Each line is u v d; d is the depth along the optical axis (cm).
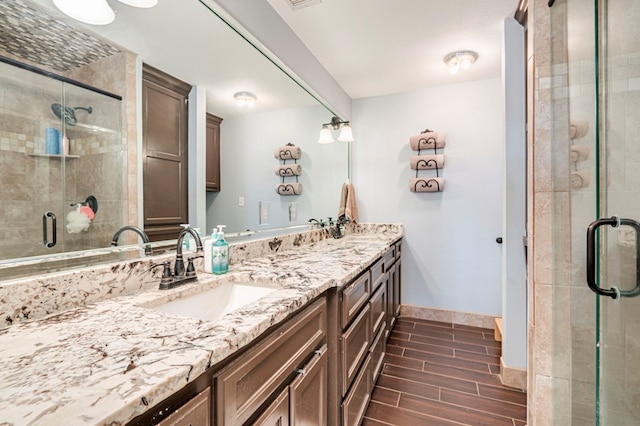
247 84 172
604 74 91
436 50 221
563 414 117
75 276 87
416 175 299
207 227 149
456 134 285
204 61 142
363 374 154
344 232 291
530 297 129
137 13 112
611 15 88
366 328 163
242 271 135
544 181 122
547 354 123
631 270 83
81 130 96
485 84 274
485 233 277
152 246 120
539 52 122
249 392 73
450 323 288
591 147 98
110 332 69
